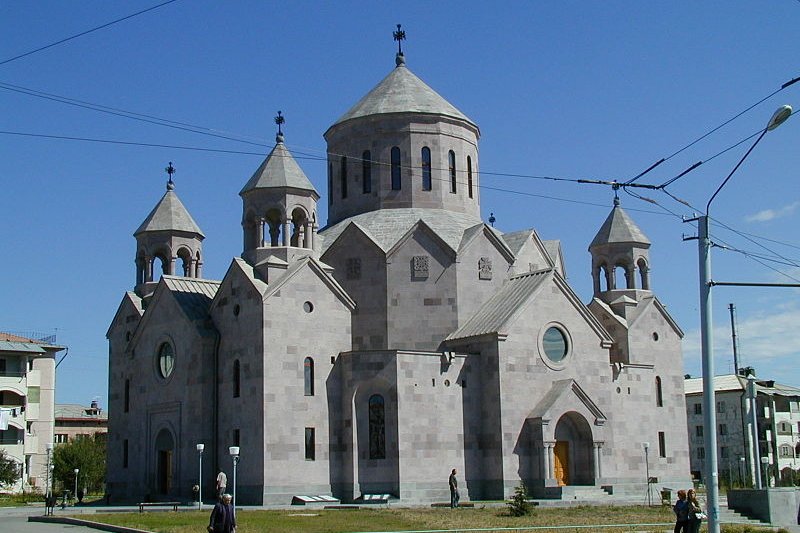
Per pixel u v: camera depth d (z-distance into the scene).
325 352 57.38
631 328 70.25
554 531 37.53
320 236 66.88
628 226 73.69
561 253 73.44
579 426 60.56
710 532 30.20
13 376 95.00
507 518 44.00
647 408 68.69
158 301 63.75
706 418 31.00
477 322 61.00
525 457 58.03
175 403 60.72
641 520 43.59
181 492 58.94
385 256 61.75
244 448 55.44
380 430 56.31
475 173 70.44
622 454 66.00
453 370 58.09
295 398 55.53
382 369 56.28
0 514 54.75
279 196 59.19
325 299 58.16
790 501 47.44
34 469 98.31
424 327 61.28
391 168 67.31
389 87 70.00
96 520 43.50
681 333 73.19
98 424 141.12
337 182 69.50
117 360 68.19
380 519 42.72
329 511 48.59
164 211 68.00
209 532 27.00
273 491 53.59
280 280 56.38
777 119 27.98
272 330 55.41
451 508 50.69
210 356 58.97
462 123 69.50
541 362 59.94
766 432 117.69
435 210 66.69
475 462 57.91
